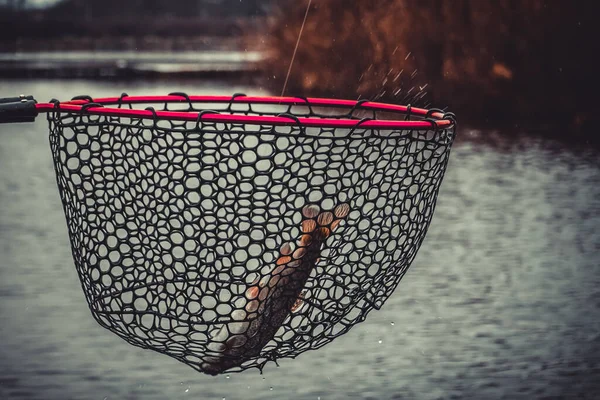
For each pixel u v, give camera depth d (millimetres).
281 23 32906
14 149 19047
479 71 24531
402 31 24906
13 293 8320
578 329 7336
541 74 24375
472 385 6285
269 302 3312
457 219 11516
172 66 47406
